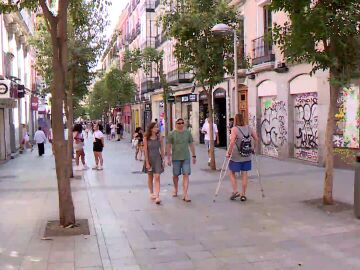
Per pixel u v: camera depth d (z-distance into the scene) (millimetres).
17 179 14305
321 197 9750
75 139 16797
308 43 8422
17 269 5594
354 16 8031
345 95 14117
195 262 5801
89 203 9820
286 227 7422
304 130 17062
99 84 55312
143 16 44250
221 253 6148
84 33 15344
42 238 6973
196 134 29688
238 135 9680
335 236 6836
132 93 45375
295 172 13906
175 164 10055
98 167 16547
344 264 5633
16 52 28703
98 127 16453
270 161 17406
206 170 14898
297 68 16891
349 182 11609
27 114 34906
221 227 7539
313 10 8102
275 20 18453
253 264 5684
